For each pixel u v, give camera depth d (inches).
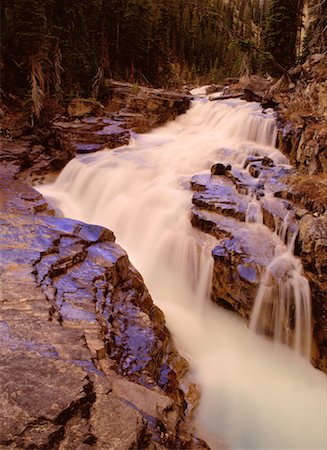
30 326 191.6
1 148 686.5
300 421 314.0
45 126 812.0
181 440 155.8
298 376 361.1
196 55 2664.9
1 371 140.6
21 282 241.9
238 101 1071.0
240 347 387.2
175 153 737.0
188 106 1122.0
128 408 133.2
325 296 349.7
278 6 1034.1
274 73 1083.3
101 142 773.9
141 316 280.1
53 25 925.8
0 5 876.6
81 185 649.6
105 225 569.3
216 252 407.2
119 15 1481.3
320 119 597.3
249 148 696.4
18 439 111.3
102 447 116.6
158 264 488.1
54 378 139.3
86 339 200.1
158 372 251.8
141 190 589.3
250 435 293.6
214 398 313.4
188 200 526.3
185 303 447.8
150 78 1732.3
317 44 885.2
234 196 492.7
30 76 837.2
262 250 400.5
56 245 312.5
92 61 1155.9
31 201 459.8
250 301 385.1
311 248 366.6
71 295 251.4
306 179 491.2
